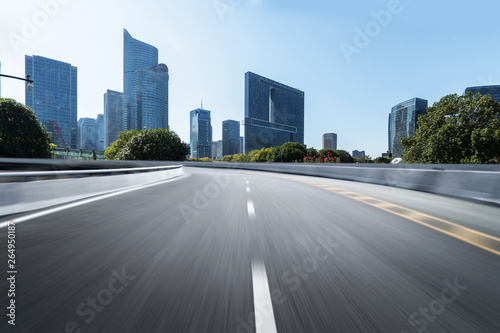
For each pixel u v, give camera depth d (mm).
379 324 1682
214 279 2260
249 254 2877
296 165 25719
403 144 43938
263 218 4711
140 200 6734
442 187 8547
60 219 4473
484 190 6855
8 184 4805
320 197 7574
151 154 76438
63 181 6344
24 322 1625
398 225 4281
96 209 5441
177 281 2219
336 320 1718
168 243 3236
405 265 2627
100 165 37594
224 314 1764
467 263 2699
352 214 5145
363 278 2318
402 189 10164
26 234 3533
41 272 2338
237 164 39406
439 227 4168
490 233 3834
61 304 1842
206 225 4176
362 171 14734
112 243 3205
